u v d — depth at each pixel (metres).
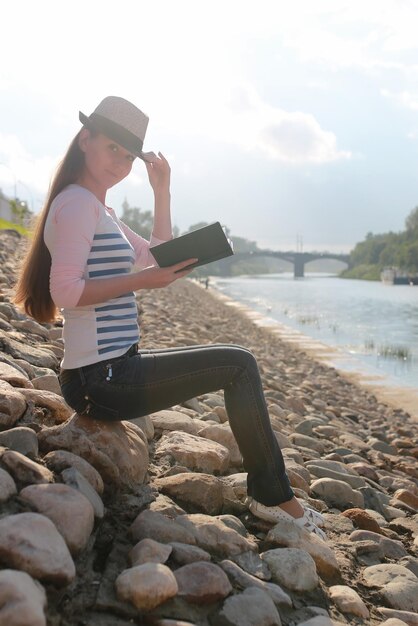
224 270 153.50
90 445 2.80
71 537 2.24
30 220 2.93
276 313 35.09
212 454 3.53
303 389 10.34
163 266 2.64
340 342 21.56
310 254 149.50
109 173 2.73
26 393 3.25
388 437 7.79
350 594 2.70
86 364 2.71
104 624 2.07
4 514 2.21
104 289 2.57
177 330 11.90
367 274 131.62
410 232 124.62
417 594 2.84
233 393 2.91
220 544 2.69
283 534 2.93
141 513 2.69
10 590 1.80
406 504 4.39
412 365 16.31
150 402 2.78
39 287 2.87
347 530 3.44
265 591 2.48
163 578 2.21
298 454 4.71
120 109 2.65
